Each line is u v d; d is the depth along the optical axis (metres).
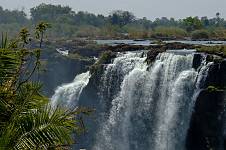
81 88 54.66
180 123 44.50
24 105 10.91
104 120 51.53
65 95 55.47
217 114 41.75
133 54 52.00
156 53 49.25
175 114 44.75
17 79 11.52
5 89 10.99
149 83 47.84
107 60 54.28
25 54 12.31
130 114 49.34
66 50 66.88
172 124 45.16
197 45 53.38
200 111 42.66
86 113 11.52
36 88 11.55
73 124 10.70
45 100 11.41
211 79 42.34
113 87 51.69
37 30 13.38
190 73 43.81
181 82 44.28
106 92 52.19
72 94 55.06
